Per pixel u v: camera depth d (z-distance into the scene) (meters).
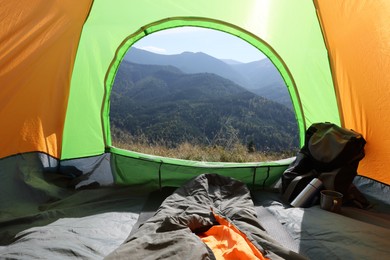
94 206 2.03
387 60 1.97
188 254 1.23
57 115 2.37
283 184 2.29
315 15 2.27
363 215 1.92
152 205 2.10
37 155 2.19
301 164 2.30
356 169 2.13
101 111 2.58
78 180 2.37
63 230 1.56
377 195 2.18
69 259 1.28
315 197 2.07
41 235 1.47
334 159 2.14
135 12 2.40
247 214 1.76
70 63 2.35
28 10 1.89
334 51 2.35
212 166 2.49
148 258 1.22
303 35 2.44
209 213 1.78
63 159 2.43
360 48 2.12
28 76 2.04
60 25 2.12
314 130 2.36
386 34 1.92
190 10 2.46
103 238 1.54
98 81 2.56
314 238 1.58
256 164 2.55
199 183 2.18
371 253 1.39
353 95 2.32
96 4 2.25
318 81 2.56
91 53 2.47
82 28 2.34
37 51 2.04
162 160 2.50
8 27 1.83
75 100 2.46
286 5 2.27
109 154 2.54
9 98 1.95
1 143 1.95
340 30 2.21
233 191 2.21
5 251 1.31
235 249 1.29
